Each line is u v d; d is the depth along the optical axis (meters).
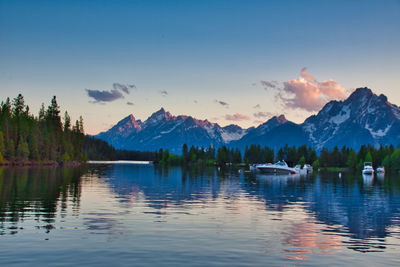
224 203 43.25
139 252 21.09
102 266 18.58
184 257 20.33
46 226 27.52
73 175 95.06
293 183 84.69
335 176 134.75
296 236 26.00
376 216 35.53
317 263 19.92
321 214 36.22
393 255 21.66
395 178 125.06
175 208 38.12
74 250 21.27
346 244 24.09
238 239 24.67
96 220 30.23
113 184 68.31
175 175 111.38
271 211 37.41
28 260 19.34
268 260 20.17
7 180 69.12
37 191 51.19
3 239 23.45
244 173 140.12
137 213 34.22
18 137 168.62
